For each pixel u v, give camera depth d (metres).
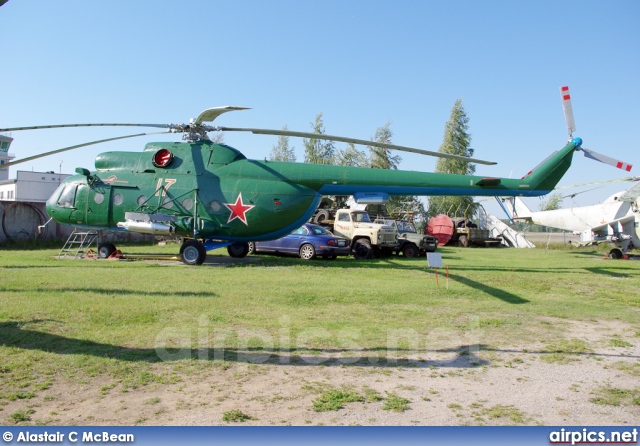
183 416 4.12
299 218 15.27
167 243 25.17
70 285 9.68
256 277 12.02
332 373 5.29
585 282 13.20
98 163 16.23
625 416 4.43
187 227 15.09
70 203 16.00
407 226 24.03
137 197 15.45
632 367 5.82
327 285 10.97
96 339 6.03
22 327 6.37
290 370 5.33
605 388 5.10
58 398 4.39
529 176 15.03
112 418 4.04
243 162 15.39
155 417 4.09
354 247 20.06
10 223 23.38
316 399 4.56
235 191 15.02
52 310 7.27
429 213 52.62
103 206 15.66
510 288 11.60
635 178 22.78
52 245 23.91
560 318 8.42
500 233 37.94
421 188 14.95
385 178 15.01
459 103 51.03
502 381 5.23
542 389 5.03
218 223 15.09
